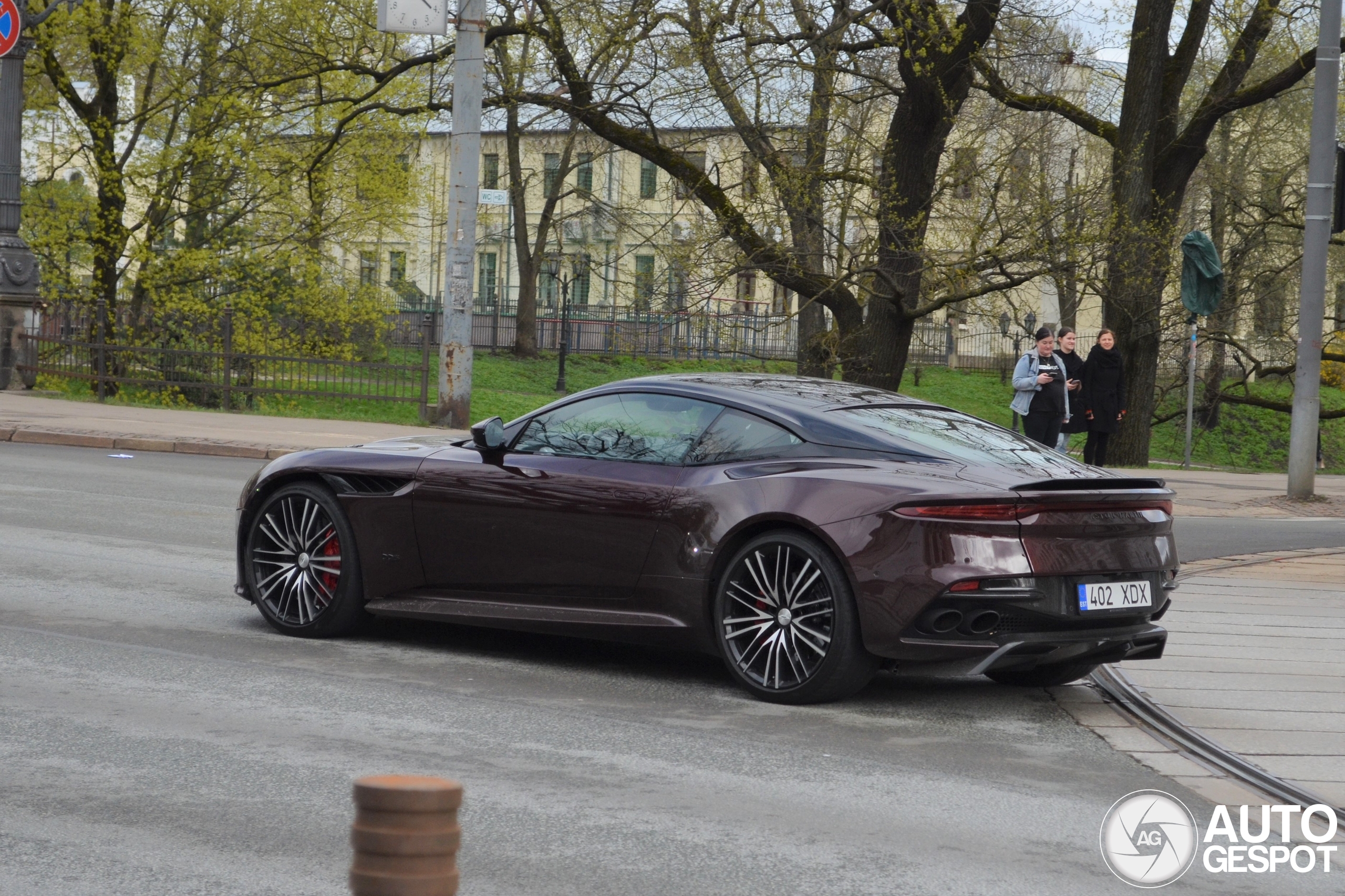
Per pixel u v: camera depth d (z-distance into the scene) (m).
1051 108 29.00
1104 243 22.56
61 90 32.84
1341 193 17.67
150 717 6.16
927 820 5.07
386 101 33.56
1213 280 28.70
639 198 49.06
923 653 6.46
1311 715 6.96
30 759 5.45
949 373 51.69
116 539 11.56
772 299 32.16
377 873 1.73
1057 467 7.12
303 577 8.16
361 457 8.09
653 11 23.06
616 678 7.38
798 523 6.72
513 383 47.81
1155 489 7.03
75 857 4.36
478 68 22.50
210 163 33.09
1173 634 9.08
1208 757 6.14
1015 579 6.42
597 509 7.29
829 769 5.73
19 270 28.69
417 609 7.85
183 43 33.53
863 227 24.38
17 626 8.03
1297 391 18.48
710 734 6.24
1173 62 29.39
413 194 38.00
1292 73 28.39
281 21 30.02
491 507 7.58
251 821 4.77
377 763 5.55
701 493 7.05
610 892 4.20
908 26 22.19
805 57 22.98
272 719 6.20
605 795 5.23
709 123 24.39
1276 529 15.71
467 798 5.13
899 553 6.45
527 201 66.62
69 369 28.64
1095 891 4.39
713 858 4.55
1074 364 21.06
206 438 20.75
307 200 35.19
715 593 7.04
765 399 7.29
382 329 35.03
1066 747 6.30
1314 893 4.47
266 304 34.62
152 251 34.16
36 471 16.58
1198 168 41.62
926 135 24.17
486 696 6.81
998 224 21.98
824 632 6.70
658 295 25.34
